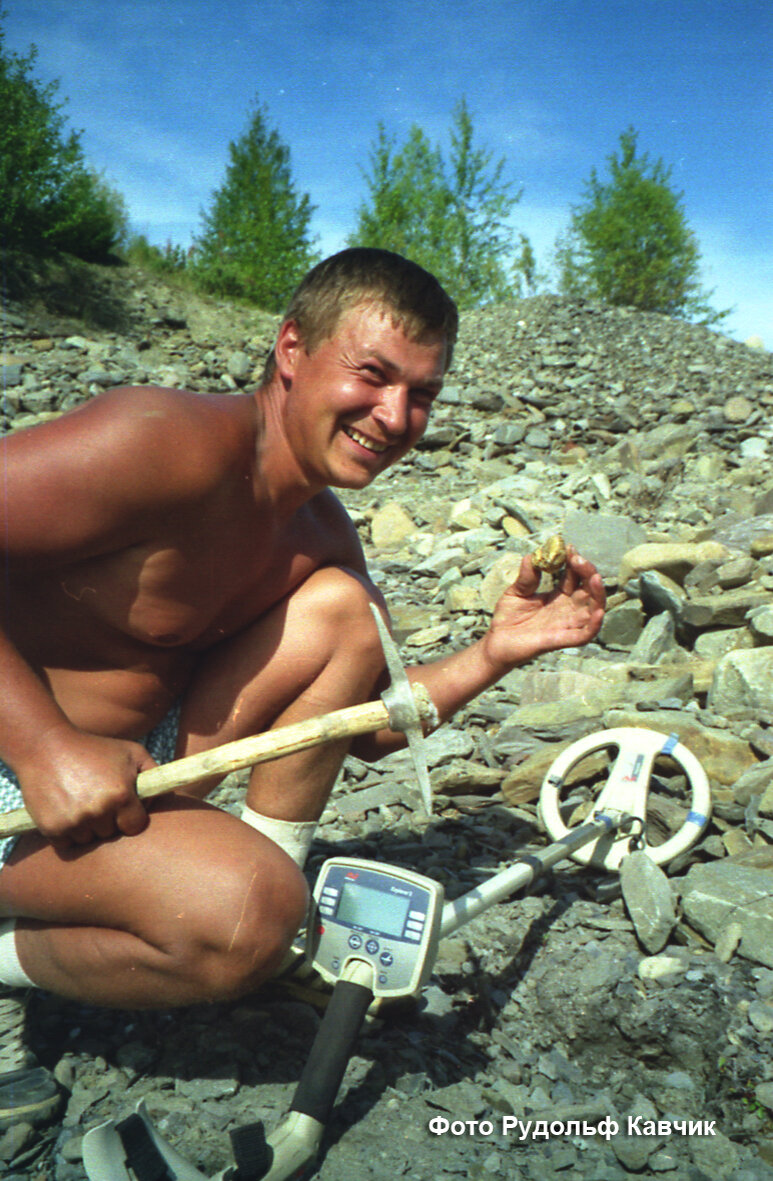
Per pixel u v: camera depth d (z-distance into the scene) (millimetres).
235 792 3191
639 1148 1759
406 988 1766
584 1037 2107
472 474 9039
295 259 19047
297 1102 1663
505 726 3650
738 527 5742
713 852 2662
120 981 1740
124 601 1852
